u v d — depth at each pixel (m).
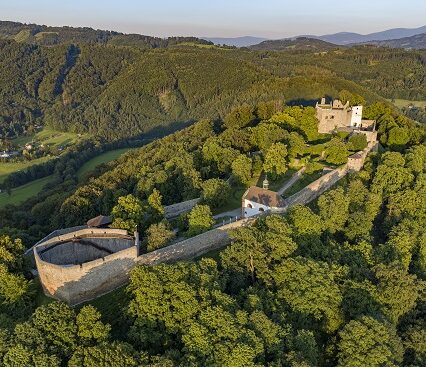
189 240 75.19
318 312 61.34
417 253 85.81
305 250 75.31
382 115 145.12
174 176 111.38
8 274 65.00
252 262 68.06
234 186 104.56
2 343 49.75
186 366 48.09
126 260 67.25
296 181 104.81
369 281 67.69
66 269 61.53
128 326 56.94
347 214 88.19
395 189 99.94
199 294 57.28
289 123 132.00
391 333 58.09
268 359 52.38
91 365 46.47
